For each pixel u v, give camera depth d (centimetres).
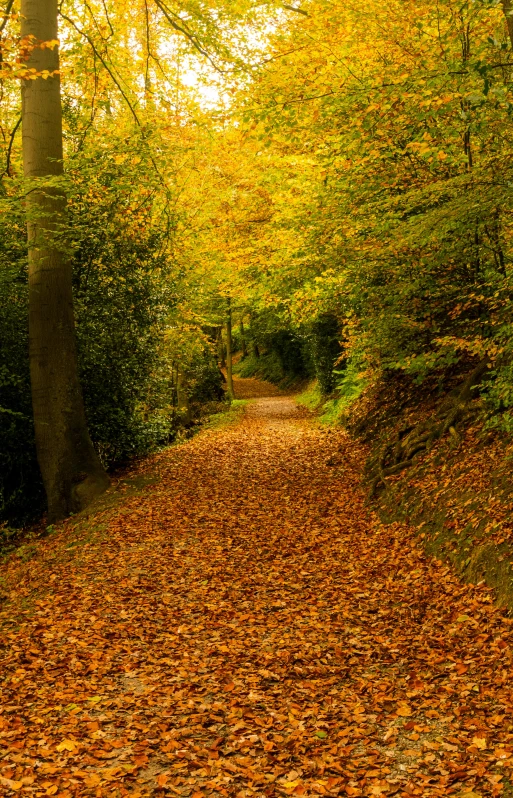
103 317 1570
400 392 1534
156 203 1608
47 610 782
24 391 1408
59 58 1374
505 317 828
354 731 474
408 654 596
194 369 3172
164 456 1858
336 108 991
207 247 1989
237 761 441
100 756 456
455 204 790
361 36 1038
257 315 3681
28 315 1352
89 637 686
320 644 638
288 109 948
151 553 965
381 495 1119
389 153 1023
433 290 1075
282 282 1480
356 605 733
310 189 1332
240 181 1995
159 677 585
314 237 1182
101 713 523
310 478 1402
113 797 406
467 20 884
